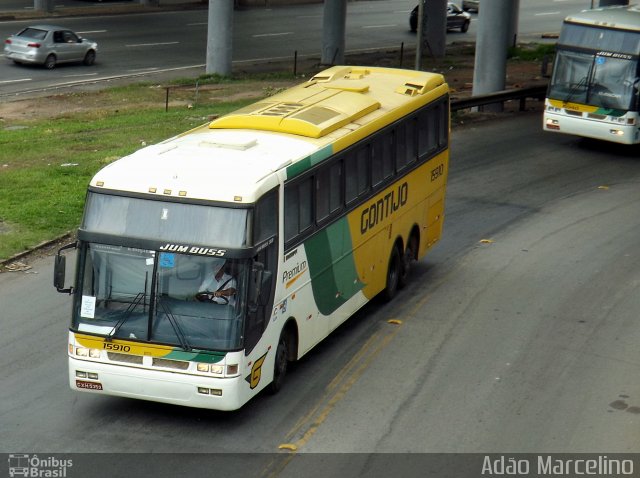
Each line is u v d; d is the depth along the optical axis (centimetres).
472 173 6331
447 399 3278
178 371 2884
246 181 2941
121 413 3088
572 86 6869
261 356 3033
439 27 11350
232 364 2867
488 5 8156
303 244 3275
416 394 3306
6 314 3847
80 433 2947
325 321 3541
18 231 4734
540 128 7762
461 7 15150
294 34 12275
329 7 10238
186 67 9812
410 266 4491
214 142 3250
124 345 2903
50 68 9319
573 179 6300
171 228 2900
